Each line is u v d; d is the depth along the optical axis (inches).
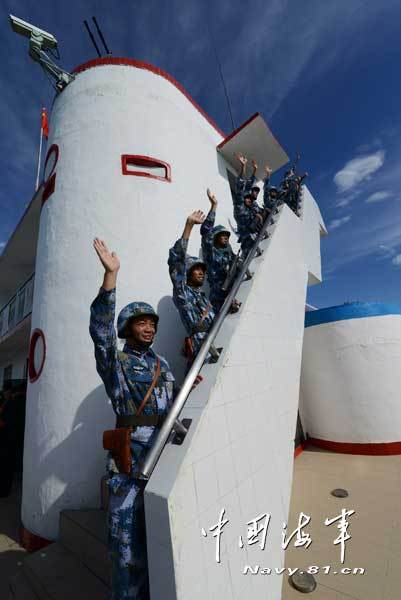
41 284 178.4
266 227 164.7
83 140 194.4
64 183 188.1
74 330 160.4
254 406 102.7
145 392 77.6
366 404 243.9
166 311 172.7
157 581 59.6
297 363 153.2
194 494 66.4
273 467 106.0
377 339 249.9
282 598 100.5
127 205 182.4
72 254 172.7
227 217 255.0
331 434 256.2
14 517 185.0
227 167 287.1
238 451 87.7
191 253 197.2
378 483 184.1
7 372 485.7
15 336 348.5
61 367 156.2
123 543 65.1
